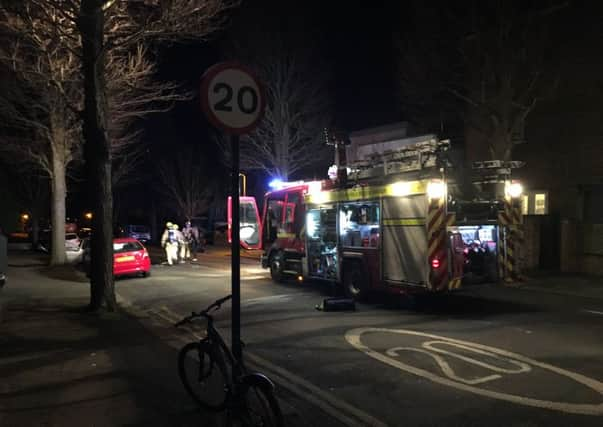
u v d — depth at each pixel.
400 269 10.29
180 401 5.30
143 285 15.70
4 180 40.19
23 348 7.49
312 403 5.33
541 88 17.03
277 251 15.04
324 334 8.33
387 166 10.86
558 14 16.55
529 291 12.67
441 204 9.63
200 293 13.55
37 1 9.73
